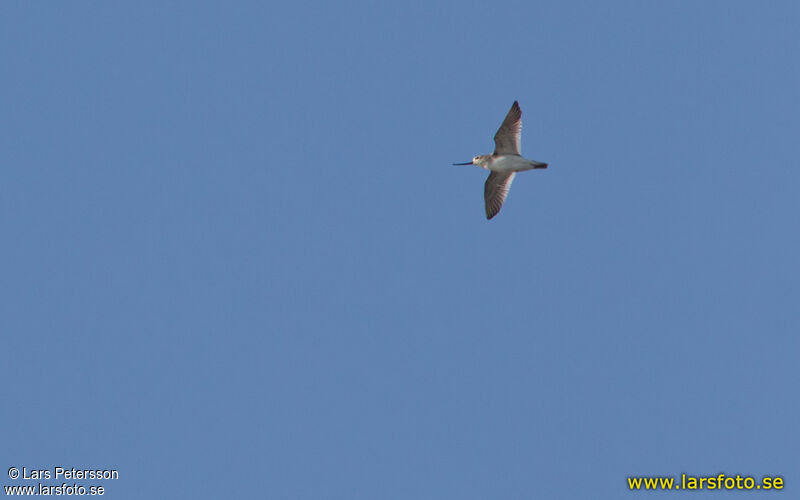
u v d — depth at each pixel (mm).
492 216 32969
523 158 30500
